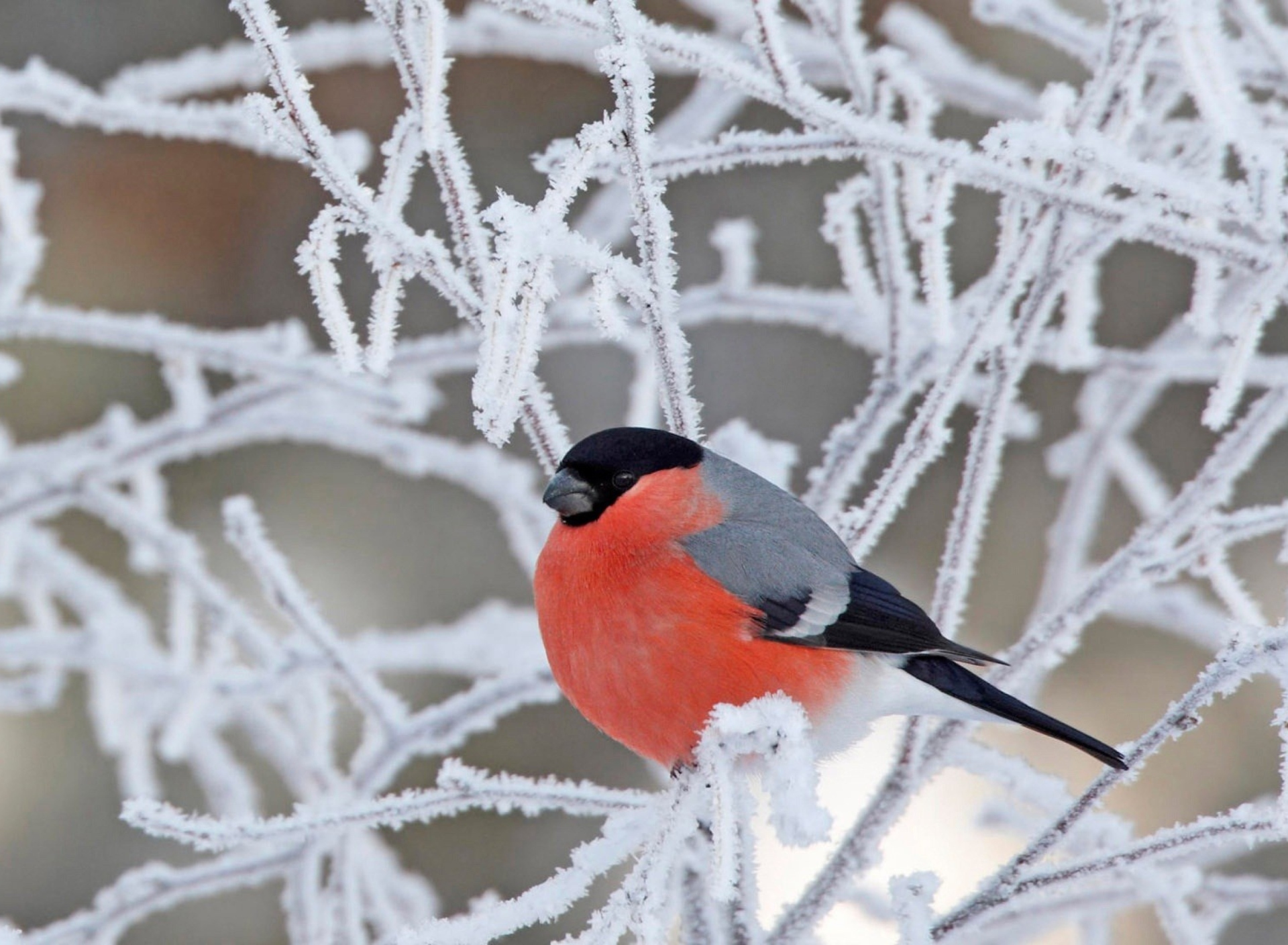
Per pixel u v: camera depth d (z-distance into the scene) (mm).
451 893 11266
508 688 8688
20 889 11258
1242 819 6000
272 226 12484
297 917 8477
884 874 10883
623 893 5430
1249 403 12391
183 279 12383
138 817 6559
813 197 12734
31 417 12117
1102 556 12562
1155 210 6922
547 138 12430
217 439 10648
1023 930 8711
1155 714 11875
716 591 7137
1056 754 11867
